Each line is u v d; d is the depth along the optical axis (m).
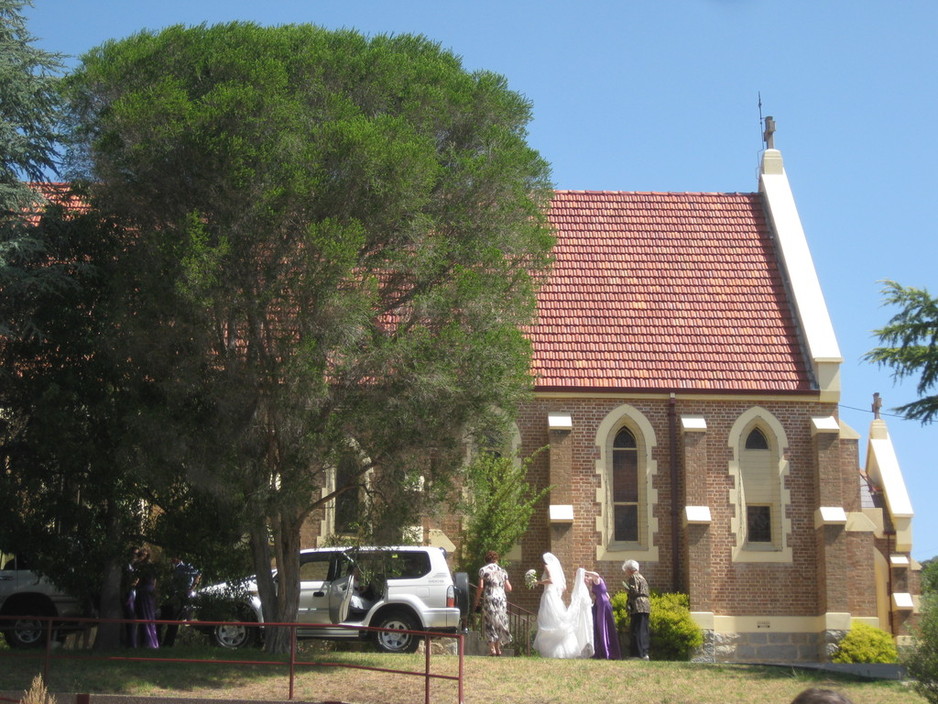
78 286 20.94
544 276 25.12
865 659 27.77
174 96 19.66
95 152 20.66
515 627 27.52
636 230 34.00
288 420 19.62
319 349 19.06
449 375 19.78
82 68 21.55
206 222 20.03
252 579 23.95
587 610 23.80
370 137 19.56
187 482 20.27
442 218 21.36
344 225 19.94
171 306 19.50
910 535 32.56
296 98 20.42
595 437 29.95
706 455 29.92
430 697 17.66
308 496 19.98
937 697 16.88
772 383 30.28
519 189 21.80
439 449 20.20
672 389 30.02
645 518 29.72
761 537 29.81
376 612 23.23
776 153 35.69
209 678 18.55
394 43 23.12
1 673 18.20
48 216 21.61
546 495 29.64
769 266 33.12
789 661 28.83
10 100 21.23
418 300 20.17
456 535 29.08
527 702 17.48
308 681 18.47
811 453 29.97
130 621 17.19
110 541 21.77
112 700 16.48
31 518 21.58
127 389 21.00
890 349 21.48
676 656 28.02
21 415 21.92
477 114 22.45
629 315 31.67
